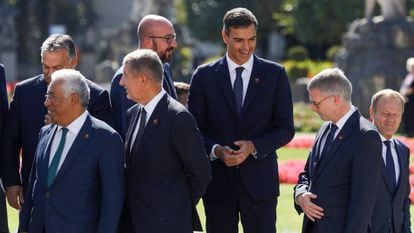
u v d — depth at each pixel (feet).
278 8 401.08
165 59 62.13
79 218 52.90
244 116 61.57
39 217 53.67
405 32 208.85
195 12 419.33
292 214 87.61
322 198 53.98
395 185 57.57
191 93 63.00
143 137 54.19
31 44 450.30
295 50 368.27
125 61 54.03
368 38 209.56
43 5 453.58
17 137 62.39
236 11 60.59
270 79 61.87
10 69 373.40
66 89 52.90
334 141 53.83
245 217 61.93
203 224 82.02
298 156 139.44
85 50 398.01
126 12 521.65
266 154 60.64
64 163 53.11
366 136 52.80
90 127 53.57
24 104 61.98
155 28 61.41
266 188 61.46
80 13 478.59
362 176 52.60
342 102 53.57
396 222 57.21
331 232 53.67
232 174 61.57
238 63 61.77
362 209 52.37
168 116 53.98
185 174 55.11
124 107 59.31
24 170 62.34
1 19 374.22
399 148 58.54
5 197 62.80
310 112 218.38
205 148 60.29
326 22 359.46
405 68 208.54
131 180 54.49
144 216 54.08
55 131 54.44
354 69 211.41
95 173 53.36
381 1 213.87
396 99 58.29
